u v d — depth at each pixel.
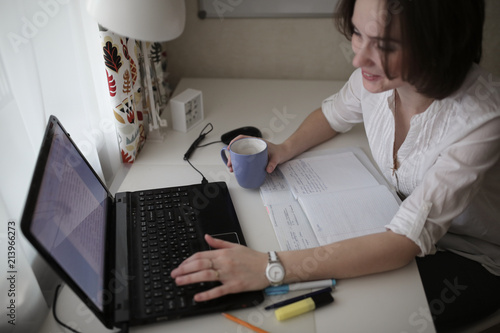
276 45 1.48
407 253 0.72
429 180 0.74
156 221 0.80
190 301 0.65
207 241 0.72
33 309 0.72
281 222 0.82
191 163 1.01
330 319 0.65
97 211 0.75
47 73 0.83
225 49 1.50
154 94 1.23
